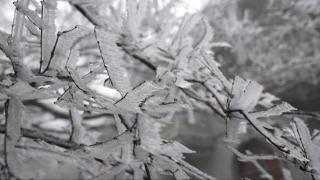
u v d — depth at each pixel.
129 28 0.48
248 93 0.33
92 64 0.33
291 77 1.56
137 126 0.29
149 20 0.67
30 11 0.32
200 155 1.89
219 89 0.49
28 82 0.31
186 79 0.46
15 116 0.29
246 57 1.38
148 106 0.31
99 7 0.54
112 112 0.31
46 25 0.31
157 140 0.29
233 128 0.34
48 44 0.32
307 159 0.32
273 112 0.33
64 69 0.32
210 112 0.65
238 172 1.74
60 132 0.90
